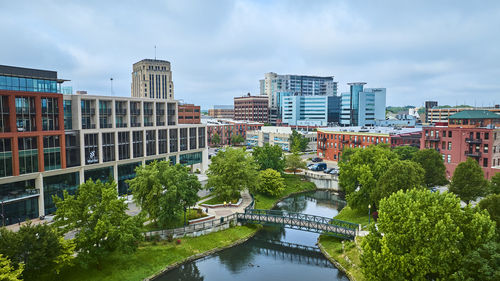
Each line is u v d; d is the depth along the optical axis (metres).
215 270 49.31
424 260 31.39
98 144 70.06
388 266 32.81
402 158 84.25
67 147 64.50
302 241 61.00
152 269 47.22
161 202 53.12
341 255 50.81
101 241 42.03
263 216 63.06
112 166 74.12
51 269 36.16
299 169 109.19
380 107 197.12
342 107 198.12
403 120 193.75
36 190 59.34
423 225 32.66
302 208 78.12
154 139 83.12
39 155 59.38
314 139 156.62
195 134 96.56
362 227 56.91
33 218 59.69
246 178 72.81
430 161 69.94
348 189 70.69
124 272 44.88
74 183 66.81
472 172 58.44
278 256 54.25
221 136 184.88
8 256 32.09
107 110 72.00
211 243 56.06
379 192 56.94
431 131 90.25
